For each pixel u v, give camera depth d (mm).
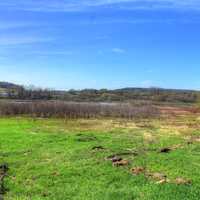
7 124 32281
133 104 56500
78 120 40312
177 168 14867
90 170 14852
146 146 20688
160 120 42344
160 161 16156
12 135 24547
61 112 44594
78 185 13102
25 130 27797
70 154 18062
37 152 18766
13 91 69188
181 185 12523
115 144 21312
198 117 47000
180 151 18734
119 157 17141
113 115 46000
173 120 42500
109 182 13328
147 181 13203
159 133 28078
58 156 17734
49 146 20516
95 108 46281
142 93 87000
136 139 23859
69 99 73500
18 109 45062
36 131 27578
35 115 44500
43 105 44750
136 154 17875
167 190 12000
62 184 13289
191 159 16672
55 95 75000
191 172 14211
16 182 13633
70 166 15586
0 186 13070
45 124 34031
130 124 36312
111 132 28125
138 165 15453
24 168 15539
